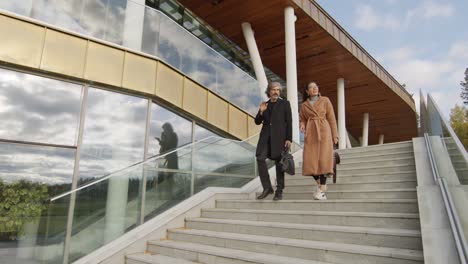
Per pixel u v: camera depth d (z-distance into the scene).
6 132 5.58
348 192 4.73
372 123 25.69
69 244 4.04
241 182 6.67
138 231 4.38
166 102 7.50
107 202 4.44
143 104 7.29
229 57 13.87
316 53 14.38
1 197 5.36
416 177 4.91
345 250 2.91
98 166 6.50
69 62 6.15
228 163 6.49
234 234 4.00
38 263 4.21
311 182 5.98
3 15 5.55
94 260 3.87
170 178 5.32
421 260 2.52
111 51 6.73
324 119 4.77
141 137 7.15
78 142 6.31
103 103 6.73
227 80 9.14
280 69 16.62
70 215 4.09
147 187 4.93
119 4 7.03
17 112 5.74
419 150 5.89
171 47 7.76
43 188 5.81
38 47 5.83
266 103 5.08
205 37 12.71
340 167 6.65
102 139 6.62
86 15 6.51
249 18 12.19
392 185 4.89
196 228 4.65
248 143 7.16
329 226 3.52
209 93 8.52
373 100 20.36
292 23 11.32
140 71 7.07
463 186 2.73
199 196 5.23
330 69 16.02
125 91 7.01
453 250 2.41
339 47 13.88
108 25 6.80
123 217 4.55
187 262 3.64
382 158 6.76
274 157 4.75
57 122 6.14
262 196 4.85
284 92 17.92
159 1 10.97
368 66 15.91
